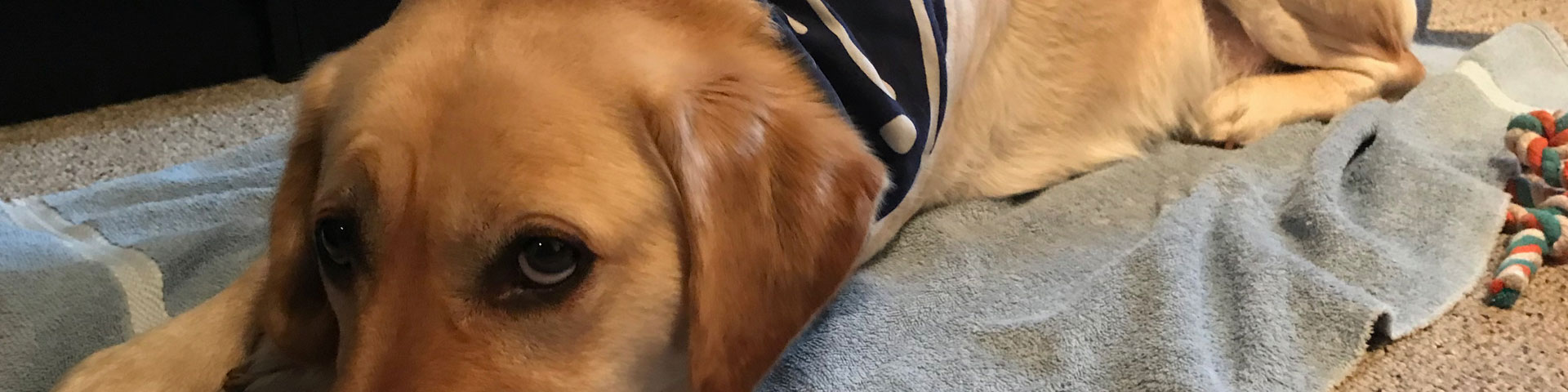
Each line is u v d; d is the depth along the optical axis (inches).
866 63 39.1
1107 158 61.8
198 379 40.1
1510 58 69.2
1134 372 41.9
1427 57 78.4
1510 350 44.3
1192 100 65.1
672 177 31.8
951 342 45.3
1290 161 59.9
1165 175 59.7
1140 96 62.6
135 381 38.7
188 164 65.3
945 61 43.9
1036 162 59.9
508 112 29.7
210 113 78.4
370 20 86.2
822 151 33.5
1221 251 49.1
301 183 37.9
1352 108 61.0
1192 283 46.0
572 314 30.7
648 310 32.1
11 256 50.3
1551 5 91.6
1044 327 45.1
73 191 60.5
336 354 40.6
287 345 39.8
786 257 32.8
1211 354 42.8
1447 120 62.3
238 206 57.3
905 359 44.1
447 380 29.3
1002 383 42.5
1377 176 55.6
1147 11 62.1
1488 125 61.9
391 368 29.2
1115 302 45.6
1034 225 55.3
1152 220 55.1
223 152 66.5
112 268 49.4
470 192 28.9
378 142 29.9
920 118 41.9
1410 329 45.3
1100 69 60.6
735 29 36.6
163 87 81.4
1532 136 54.1
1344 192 56.4
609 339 31.7
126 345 40.1
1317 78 65.9
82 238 53.9
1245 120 63.3
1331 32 65.4
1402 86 67.1
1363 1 64.0
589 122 30.6
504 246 29.2
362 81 32.6
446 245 29.3
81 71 77.0
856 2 41.4
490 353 30.2
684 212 31.9
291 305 39.3
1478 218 51.7
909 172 42.1
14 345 44.0
